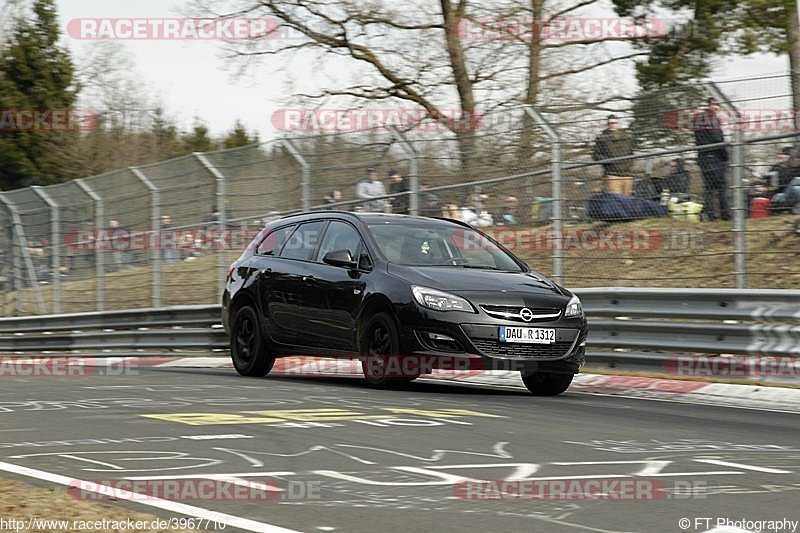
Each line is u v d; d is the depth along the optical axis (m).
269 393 21.38
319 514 10.27
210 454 13.60
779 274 27.45
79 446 14.24
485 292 21.67
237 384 23.78
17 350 45.41
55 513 9.69
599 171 29.58
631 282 29.59
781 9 52.91
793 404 21.56
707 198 27.47
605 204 29.47
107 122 115.06
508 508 10.62
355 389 22.53
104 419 17.05
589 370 27.11
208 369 32.72
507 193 31.33
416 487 11.61
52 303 47.50
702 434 16.47
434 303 21.47
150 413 17.88
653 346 26.34
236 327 27.19
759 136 26.31
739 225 26.44
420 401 20.08
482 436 15.45
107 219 44.09
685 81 53.78
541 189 30.56
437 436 15.32
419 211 33.19
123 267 43.19
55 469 12.50
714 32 53.69
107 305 43.84
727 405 21.97
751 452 14.59
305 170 35.88
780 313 24.09
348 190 34.75
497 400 21.09
